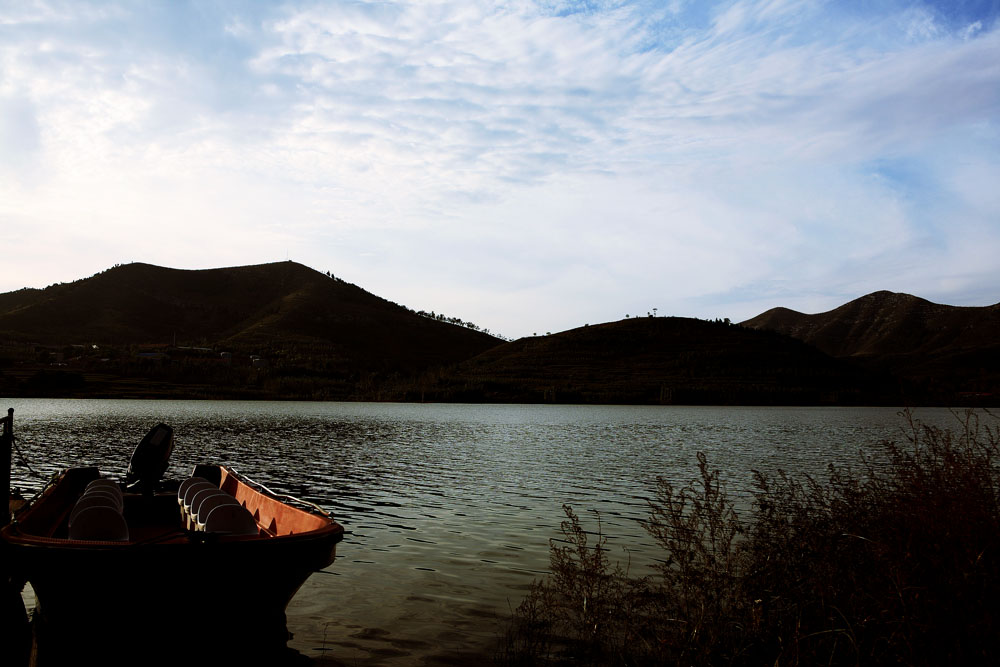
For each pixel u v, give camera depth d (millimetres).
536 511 17781
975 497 6527
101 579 7105
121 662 7746
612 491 21500
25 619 9312
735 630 6984
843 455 34125
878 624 6203
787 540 7582
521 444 41312
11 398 103438
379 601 10125
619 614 8078
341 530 8094
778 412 105188
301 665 7816
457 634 8750
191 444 38688
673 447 39781
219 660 7879
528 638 8250
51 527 10281
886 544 6574
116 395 112062
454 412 93500
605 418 80875
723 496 9664
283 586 7801
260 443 39719
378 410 95562
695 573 7312
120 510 9891
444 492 21172
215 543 7262
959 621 5672
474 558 12727
